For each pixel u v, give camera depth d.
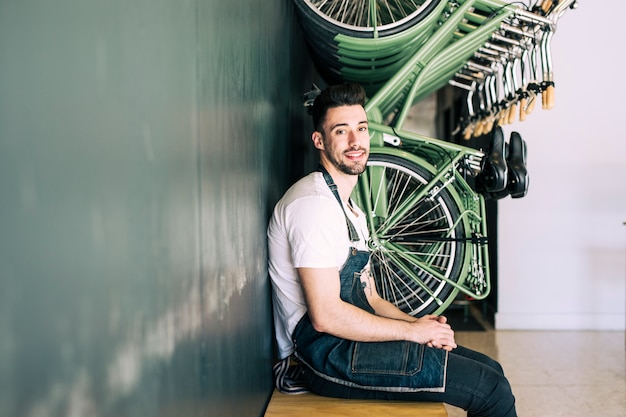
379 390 1.90
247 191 1.70
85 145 0.65
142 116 0.82
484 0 2.89
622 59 4.98
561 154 5.10
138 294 0.81
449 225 2.84
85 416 0.65
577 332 5.10
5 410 0.51
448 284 2.88
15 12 0.52
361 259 2.06
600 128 5.05
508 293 5.21
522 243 5.18
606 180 5.09
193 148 1.10
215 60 1.30
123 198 0.75
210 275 1.23
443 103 7.57
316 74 4.39
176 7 1.00
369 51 2.76
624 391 3.73
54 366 0.59
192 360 1.09
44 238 0.57
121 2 0.75
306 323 2.01
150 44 0.86
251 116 1.79
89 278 0.66
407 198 2.83
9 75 0.51
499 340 4.88
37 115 0.55
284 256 2.00
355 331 1.88
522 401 3.59
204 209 1.18
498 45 3.45
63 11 0.60
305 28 2.98
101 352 0.69
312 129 4.25
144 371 0.83
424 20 2.69
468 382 1.87
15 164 0.52
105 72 0.70
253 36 1.84
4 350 0.51
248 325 1.69
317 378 2.00
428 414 1.87
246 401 1.65
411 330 1.93
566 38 5.00
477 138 5.97
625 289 5.14
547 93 3.02
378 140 2.84
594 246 5.14
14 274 0.52
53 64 0.58
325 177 2.07
